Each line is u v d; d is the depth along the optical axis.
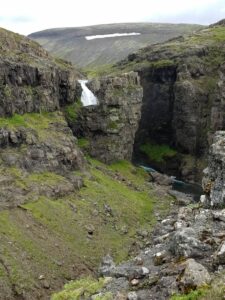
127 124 142.25
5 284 56.22
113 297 21.78
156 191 123.06
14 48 122.31
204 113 179.00
